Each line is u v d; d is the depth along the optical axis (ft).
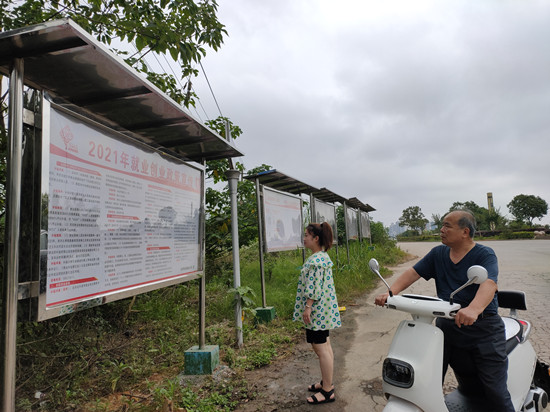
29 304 6.95
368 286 30.66
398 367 7.16
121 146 9.77
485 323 7.89
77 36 6.40
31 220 6.98
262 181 21.44
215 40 17.51
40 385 11.16
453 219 8.25
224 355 14.85
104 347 14.14
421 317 7.72
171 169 12.22
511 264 42.27
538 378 9.95
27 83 8.04
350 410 10.78
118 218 9.53
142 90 8.75
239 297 16.07
